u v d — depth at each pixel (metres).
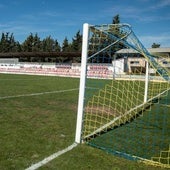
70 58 56.94
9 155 4.41
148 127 7.07
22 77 27.19
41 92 13.73
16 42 72.19
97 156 4.63
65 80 24.56
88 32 5.23
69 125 6.77
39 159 4.34
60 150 4.80
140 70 11.45
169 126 7.25
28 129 6.13
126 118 7.98
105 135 6.05
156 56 9.43
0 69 38.50
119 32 5.91
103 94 12.12
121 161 4.48
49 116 7.80
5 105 9.16
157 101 11.44
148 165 4.39
